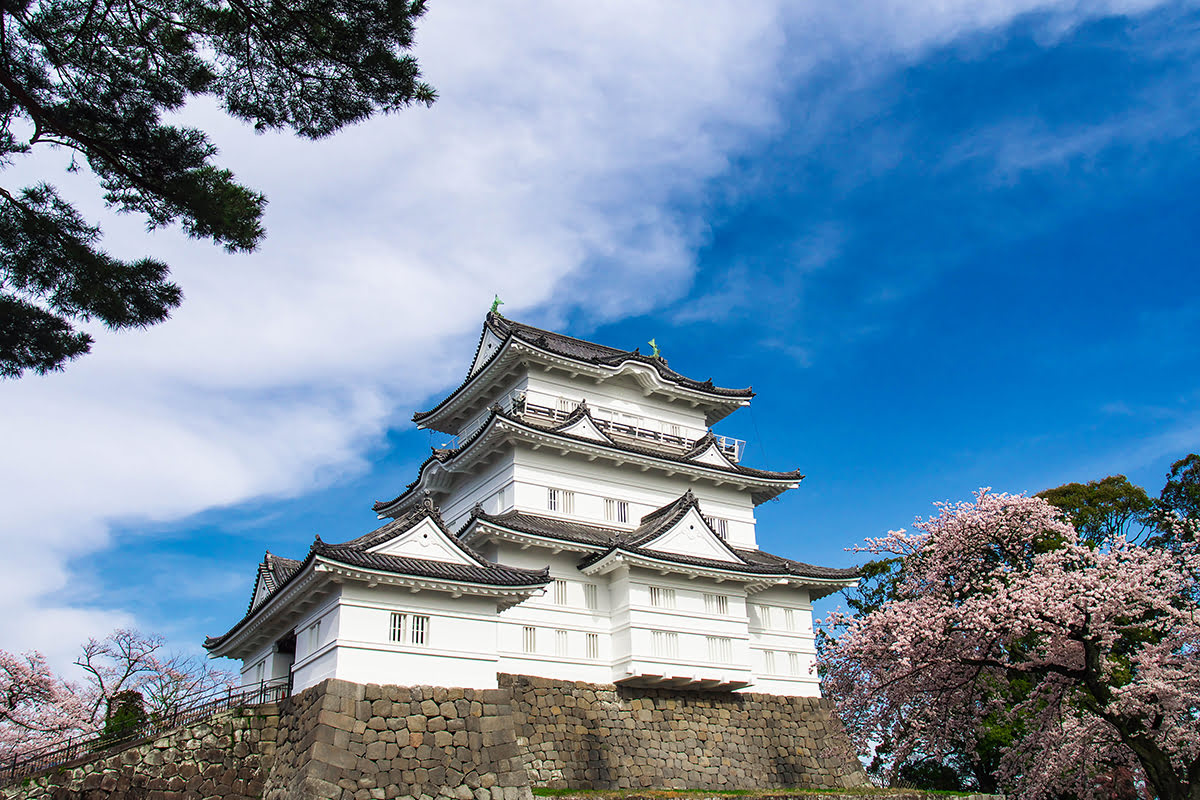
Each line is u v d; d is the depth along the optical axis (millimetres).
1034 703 27141
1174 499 48062
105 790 25391
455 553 30750
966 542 28688
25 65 17859
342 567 27312
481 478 43844
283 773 26453
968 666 26312
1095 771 28375
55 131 17969
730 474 46000
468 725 27766
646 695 37219
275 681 33125
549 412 43906
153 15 17516
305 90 18516
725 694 39344
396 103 18781
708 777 36625
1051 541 35750
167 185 18312
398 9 17453
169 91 18359
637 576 38031
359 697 26344
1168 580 25500
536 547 37844
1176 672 23234
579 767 33969
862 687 27109
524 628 35906
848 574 43812
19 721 44281
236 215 18594
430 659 28312
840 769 40219
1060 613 23922
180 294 19891
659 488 44969
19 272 19094
